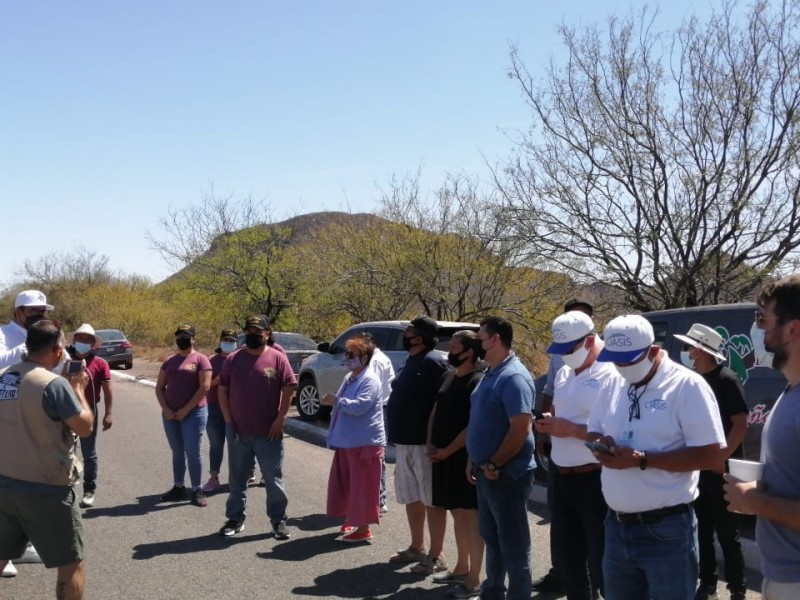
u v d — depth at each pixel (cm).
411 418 604
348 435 663
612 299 1433
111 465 1004
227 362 698
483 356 561
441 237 1894
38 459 454
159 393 820
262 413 674
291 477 930
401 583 577
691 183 1262
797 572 276
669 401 357
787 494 275
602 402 404
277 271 2394
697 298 1315
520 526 483
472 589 543
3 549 473
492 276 1808
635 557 362
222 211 2808
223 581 578
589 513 451
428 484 601
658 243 1326
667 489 355
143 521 738
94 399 800
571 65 1379
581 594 466
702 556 516
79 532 471
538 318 1772
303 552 646
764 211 1253
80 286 5419
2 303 5525
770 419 285
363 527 677
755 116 1262
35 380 458
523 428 471
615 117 1348
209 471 936
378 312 1966
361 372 675
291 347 1644
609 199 1360
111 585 568
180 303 2948
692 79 1297
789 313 279
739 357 658
